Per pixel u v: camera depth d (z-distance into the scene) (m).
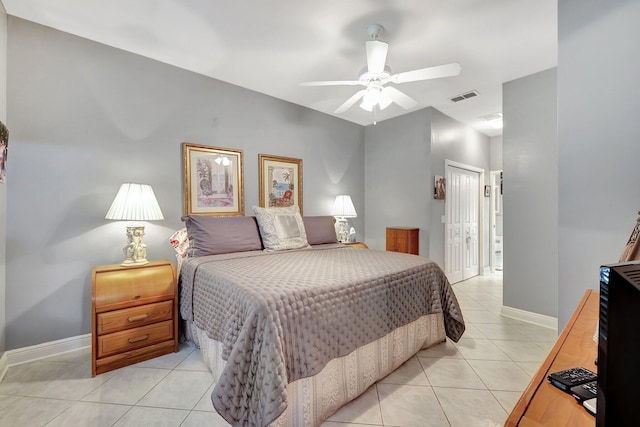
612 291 0.48
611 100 1.36
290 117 3.65
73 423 1.44
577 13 1.47
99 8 1.94
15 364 1.97
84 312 2.25
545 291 2.75
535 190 2.80
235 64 2.70
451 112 3.95
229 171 3.08
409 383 1.80
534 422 0.57
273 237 2.78
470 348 2.26
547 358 0.82
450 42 2.32
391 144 4.26
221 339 1.54
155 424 1.43
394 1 1.86
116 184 2.40
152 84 2.60
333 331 1.48
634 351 0.46
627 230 1.33
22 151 2.01
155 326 2.10
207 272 1.89
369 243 4.58
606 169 1.39
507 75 2.86
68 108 2.19
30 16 2.02
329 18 2.04
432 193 3.80
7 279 1.95
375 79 2.12
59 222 2.15
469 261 4.65
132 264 2.15
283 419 1.25
